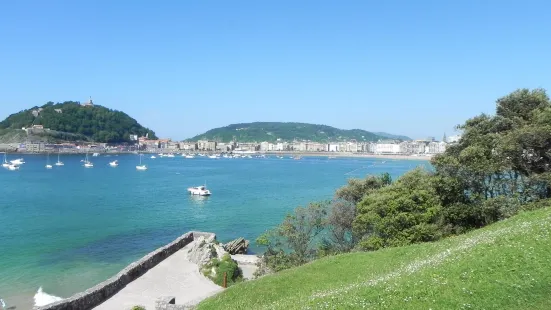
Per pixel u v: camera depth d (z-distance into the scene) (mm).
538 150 43125
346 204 50312
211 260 49781
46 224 85625
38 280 52094
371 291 18375
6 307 43156
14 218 91250
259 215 100562
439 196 44031
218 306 28203
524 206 38750
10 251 65125
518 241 18953
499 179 44625
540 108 48125
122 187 156250
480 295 15242
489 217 41562
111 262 60438
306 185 172000
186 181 184625
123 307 36875
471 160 44375
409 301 15891
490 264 17219
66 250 66438
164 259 52219
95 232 79500
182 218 96000
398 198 41844
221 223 90812
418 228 39438
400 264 28281
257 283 30859
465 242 25234
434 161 48219
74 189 147000
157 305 32406
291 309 19672
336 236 49344
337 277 28891
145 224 88188
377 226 41000
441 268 18719
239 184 175000
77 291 48406
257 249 70000
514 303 14516
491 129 49406
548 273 15531
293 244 47844
